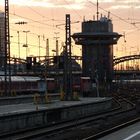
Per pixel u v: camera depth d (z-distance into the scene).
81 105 45.47
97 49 136.25
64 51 61.66
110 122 33.66
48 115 36.16
